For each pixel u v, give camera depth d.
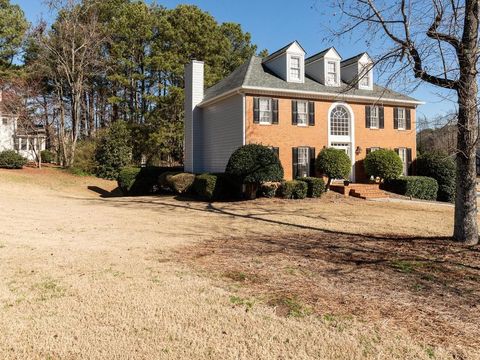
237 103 19.03
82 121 38.47
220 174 17.62
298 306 4.59
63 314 4.31
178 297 4.85
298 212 13.48
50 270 5.93
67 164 30.39
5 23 33.97
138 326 4.03
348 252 7.30
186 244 7.99
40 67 31.89
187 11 31.25
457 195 8.23
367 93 21.59
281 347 3.62
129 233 9.23
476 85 7.46
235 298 4.84
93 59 31.72
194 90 22.62
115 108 37.19
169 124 30.09
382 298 4.87
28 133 30.31
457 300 4.81
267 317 4.27
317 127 20.30
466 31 7.37
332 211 13.84
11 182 22.06
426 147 23.33
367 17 8.24
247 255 7.03
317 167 19.69
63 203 16.08
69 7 30.05
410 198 19.06
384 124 22.08
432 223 11.24
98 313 4.34
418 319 4.24
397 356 3.45
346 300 4.80
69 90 35.81
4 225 9.91
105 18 34.38
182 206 15.31
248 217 12.21
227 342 3.71
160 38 31.59
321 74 21.09
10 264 6.21
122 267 6.16
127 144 29.83
